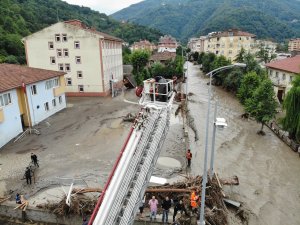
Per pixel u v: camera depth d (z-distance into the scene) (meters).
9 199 15.64
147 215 13.93
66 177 18.34
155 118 12.71
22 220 14.78
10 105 25.00
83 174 18.75
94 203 14.28
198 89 54.56
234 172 19.86
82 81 44.97
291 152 23.83
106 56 45.88
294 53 77.00
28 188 16.98
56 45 43.69
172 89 15.11
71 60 44.16
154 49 153.00
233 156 22.64
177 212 14.09
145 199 14.81
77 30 42.69
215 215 13.52
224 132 28.56
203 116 34.62
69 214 14.27
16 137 25.89
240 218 14.88
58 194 16.25
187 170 19.42
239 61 52.97
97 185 17.27
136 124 12.15
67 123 30.53
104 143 24.53
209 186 15.24
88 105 39.16
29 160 21.08
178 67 62.34
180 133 27.45
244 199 16.64
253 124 31.62
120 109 36.72
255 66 49.34
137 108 37.19
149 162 11.32
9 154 22.20
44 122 30.73
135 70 61.72
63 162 20.70
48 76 31.84
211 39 106.75
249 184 18.31
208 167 20.20
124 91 50.62
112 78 49.88
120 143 24.48
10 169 19.59
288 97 24.84
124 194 10.24
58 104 35.69
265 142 26.08
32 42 43.88
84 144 24.33
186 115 34.19
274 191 17.59
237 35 98.50
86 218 13.93
